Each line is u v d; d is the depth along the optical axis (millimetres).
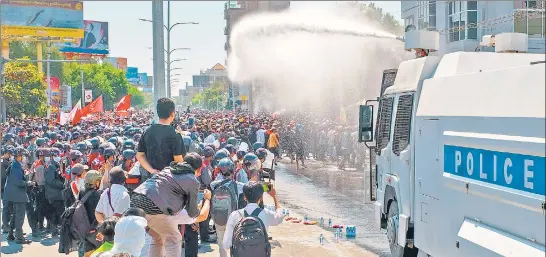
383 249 11898
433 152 8180
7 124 30484
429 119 8336
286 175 25125
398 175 9562
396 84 9883
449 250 7621
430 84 8508
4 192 12641
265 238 7238
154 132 7211
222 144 19625
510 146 6254
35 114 58875
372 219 15305
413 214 8977
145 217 6270
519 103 6148
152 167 7238
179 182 6578
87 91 75750
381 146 10547
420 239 8609
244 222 7258
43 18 61125
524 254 5977
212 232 12969
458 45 36438
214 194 9633
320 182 22750
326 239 12875
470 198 7105
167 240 6816
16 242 12680
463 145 7285
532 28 34219
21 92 57594
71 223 8641
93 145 13570
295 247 12117
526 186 5977
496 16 35000
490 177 6660
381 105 10609
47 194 12820
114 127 28547
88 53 100312
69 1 61000
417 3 40906
